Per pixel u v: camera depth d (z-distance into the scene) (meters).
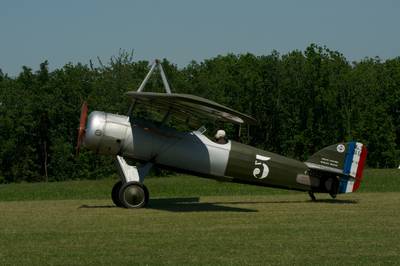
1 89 61.03
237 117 15.67
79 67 62.91
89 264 9.11
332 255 9.73
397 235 11.65
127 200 16.28
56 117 59.28
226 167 17.59
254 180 17.92
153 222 13.38
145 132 16.88
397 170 42.16
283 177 18.09
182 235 11.60
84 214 14.85
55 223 13.20
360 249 10.23
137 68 62.19
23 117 57.41
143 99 16.22
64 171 56.00
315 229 12.38
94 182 32.66
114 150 16.78
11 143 56.88
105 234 11.71
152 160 17.00
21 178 57.59
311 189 18.42
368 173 37.94
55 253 9.87
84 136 17.08
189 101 14.91
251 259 9.43
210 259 9.43
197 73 73.81
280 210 15.90
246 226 12.78
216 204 17.72
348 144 18.52
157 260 9.36
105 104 50.69
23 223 13.20
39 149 59.38
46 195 23.34
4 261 9.30
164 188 26.44
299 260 9.38
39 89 60.91
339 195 20.80
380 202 18.06
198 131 17.61
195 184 28.97
